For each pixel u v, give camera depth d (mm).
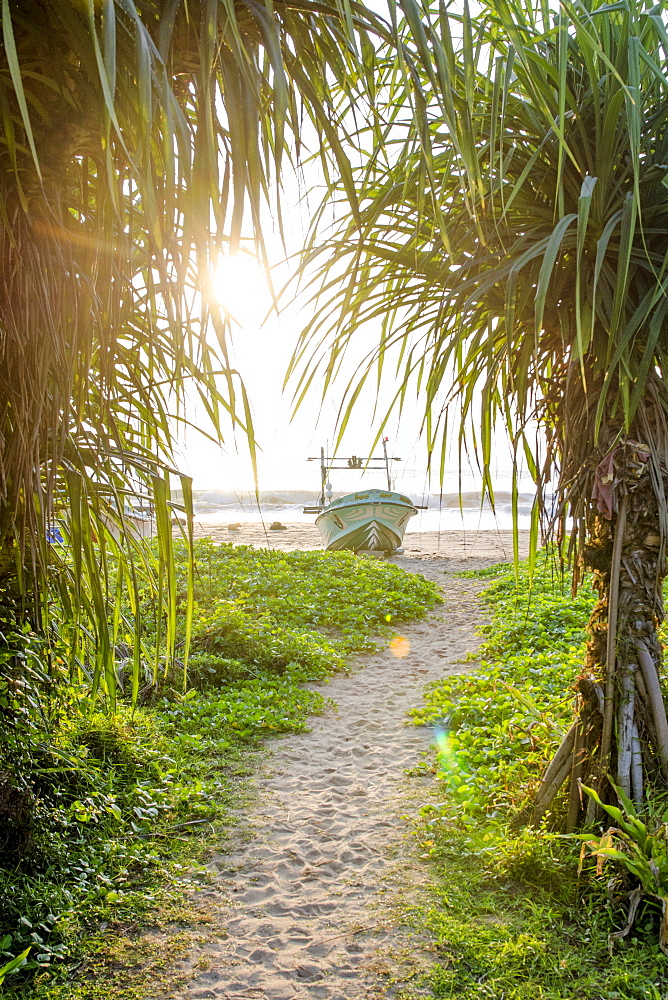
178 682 6566
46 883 3322
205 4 1416
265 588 10617
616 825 3203
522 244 2986
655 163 2848
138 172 1299
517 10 2826
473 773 4727
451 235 3121
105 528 2846
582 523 3258
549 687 6090
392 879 3689
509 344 2596
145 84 1246
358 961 3051
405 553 20172
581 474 3219
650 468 3076
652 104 2951
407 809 4500
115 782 4426
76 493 2404
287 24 1743
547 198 3051
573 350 3092
